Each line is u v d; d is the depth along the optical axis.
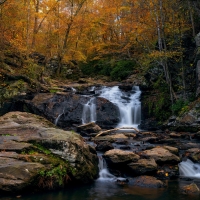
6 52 18.97
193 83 16.33
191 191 5.97
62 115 15.35
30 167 5.79
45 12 23.39
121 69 25.09
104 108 16.59
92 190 6.13
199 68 15.12
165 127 14.49
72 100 16.20
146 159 7.55
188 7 17.17
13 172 5.62
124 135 11.96
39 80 19.12
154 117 16.81
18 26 19.08
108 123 16.09
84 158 6.96
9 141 6.89
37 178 5.82
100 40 31.09
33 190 5.79
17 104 15.44
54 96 16.14
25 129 7.86
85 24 24.86
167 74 16.08
